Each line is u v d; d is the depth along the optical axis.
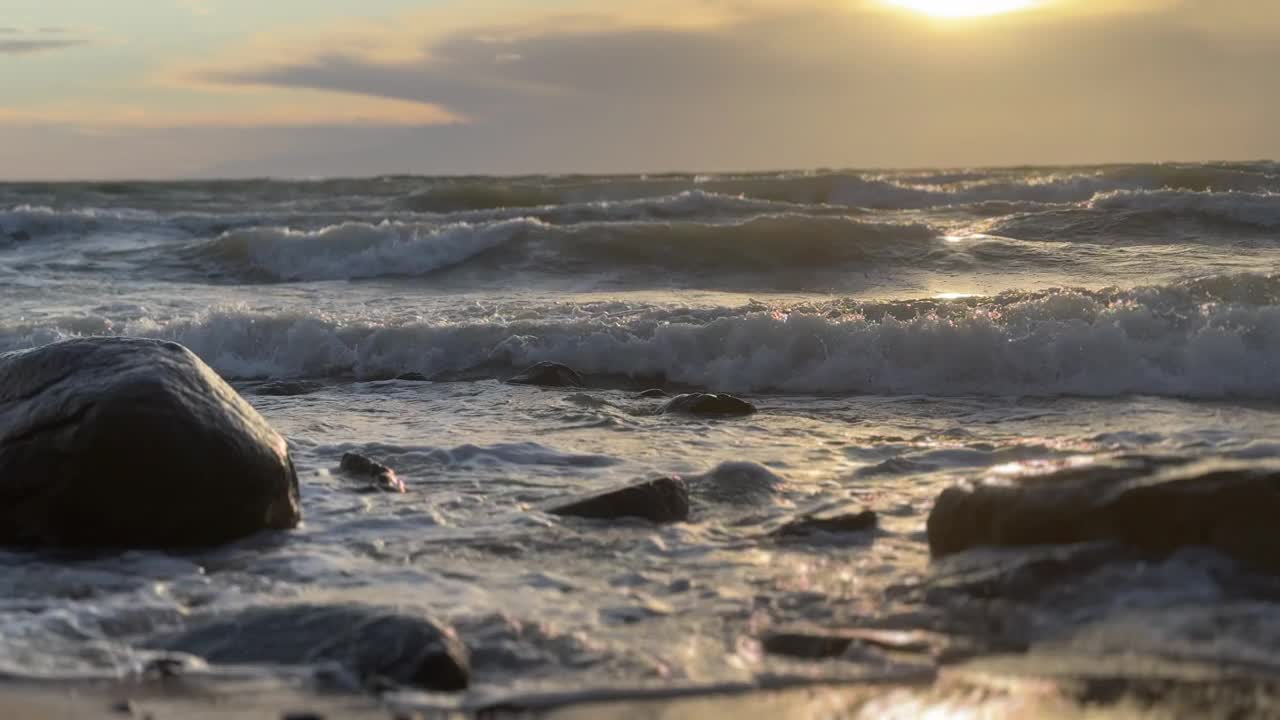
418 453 6.43
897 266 14.98
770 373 9.03
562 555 4.50
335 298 14.00
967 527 4.24
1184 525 3.91
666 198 20.70
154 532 4.75
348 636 3.38
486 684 3.21
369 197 29.11
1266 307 8.52
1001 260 14.89
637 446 6.62
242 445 4.92
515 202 26.23
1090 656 3.29
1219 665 3.20
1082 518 4.03
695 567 4.30
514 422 7.47
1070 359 8.38
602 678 3.25
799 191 25.11
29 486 4.77
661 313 10.51
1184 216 16.59
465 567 4.38
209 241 17.97
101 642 3.61
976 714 2.95
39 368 5.15
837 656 3.37
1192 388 7.98
